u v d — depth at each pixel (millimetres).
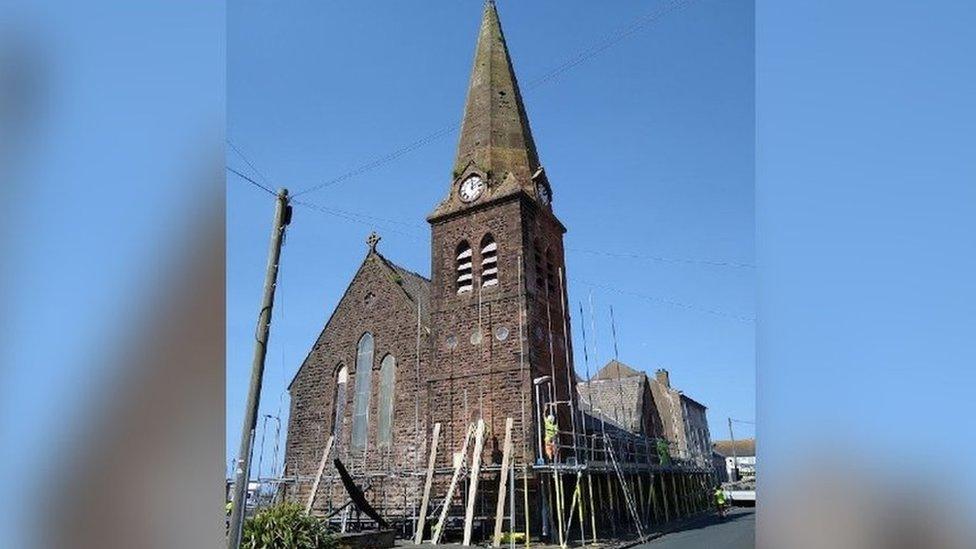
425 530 29938
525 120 39562
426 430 32844
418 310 35812
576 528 33875
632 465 39031
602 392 57625
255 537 18219
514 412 30688
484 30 40875
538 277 34844
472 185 35750
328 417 36812
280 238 17547
